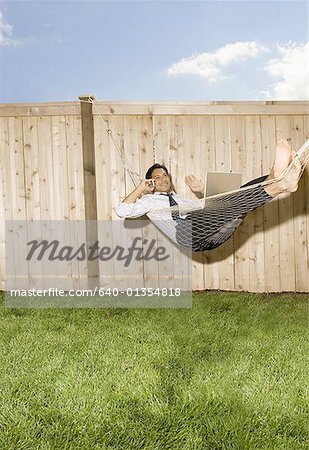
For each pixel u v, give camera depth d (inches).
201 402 77.7
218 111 186.7
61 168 191.9
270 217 189.3
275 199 188.5
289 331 125.6
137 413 75.0
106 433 68.4
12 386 86.0
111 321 139.1
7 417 73.9
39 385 87.1
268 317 143.0
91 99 185.3
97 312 152.4
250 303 165.3
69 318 145.3
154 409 75.5
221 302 165.5
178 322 136.5
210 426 69.4
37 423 72.1
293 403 77.5
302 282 189.8
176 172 189.9
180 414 74.0
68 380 88.0
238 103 186.7
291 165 117.9
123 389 83.8
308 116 187.0
